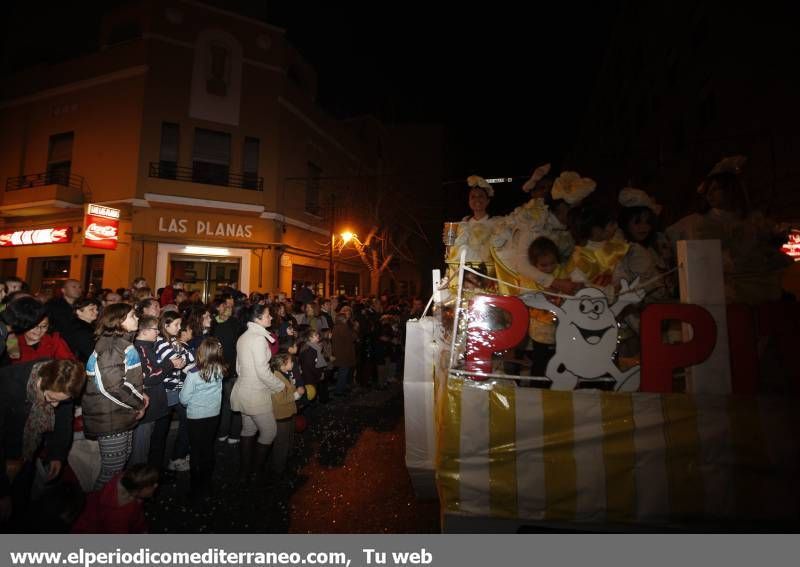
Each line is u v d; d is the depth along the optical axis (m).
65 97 16.05
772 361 2.09
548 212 3.20
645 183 19.91
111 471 3.61
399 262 27.59
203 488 4.44
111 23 15.97
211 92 15.83
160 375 4.36
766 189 10.26
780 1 9.97
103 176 15.16
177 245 15.29
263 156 16.67
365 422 7.19
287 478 4.91
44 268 16.27
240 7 17.88
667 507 1.99
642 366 2.12
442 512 2.10
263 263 16.44
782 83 9.84
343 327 9.12
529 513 2.04
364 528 3.81
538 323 2.70
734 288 2.93
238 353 4.72
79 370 3.08
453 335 2.23
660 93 17.69
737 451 2.01
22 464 3.04
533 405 2.12
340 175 22.03
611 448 2.05
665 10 16.86
